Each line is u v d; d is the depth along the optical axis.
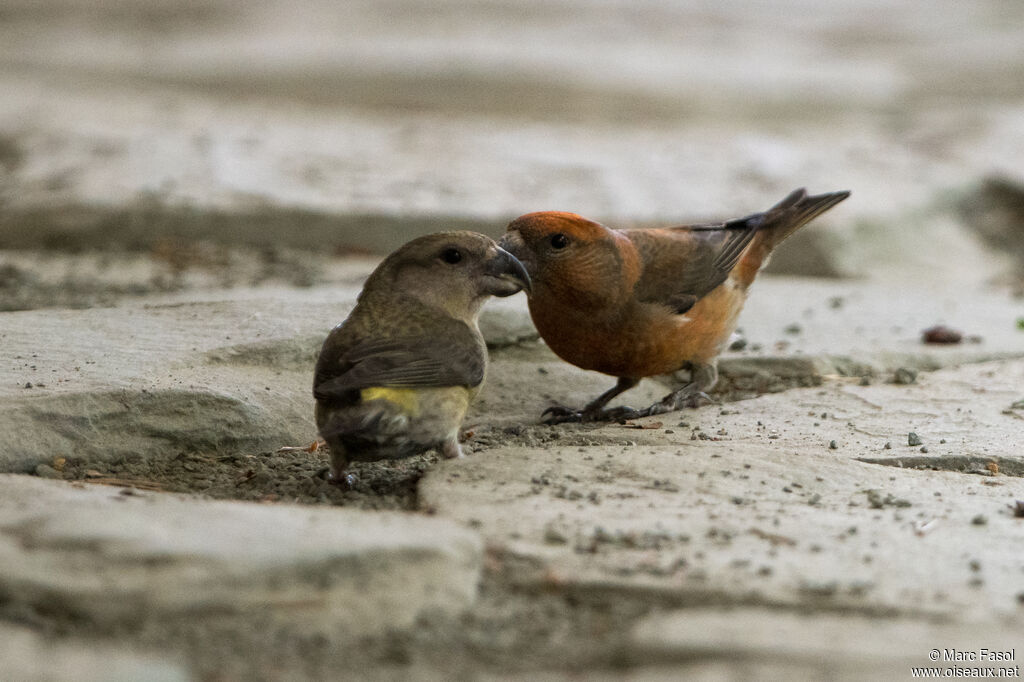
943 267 19.47
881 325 14.66
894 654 5.96
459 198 19.38
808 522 7.98
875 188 21.52
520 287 9.59
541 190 20.36
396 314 9.14
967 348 13.44
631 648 6.09
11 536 6.74
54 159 21.25
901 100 35.72
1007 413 11.20
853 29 48.34
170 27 44.94
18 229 17.66
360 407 8.37
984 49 43.28
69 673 5.51
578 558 7.23
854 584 6.87
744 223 12.37
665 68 38.34
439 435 8.80
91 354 10.55
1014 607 6.62
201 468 9.44
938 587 6.89
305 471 9.46
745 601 6.69
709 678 5.76
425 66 36.53
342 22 45.69
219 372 10.49
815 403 11.69
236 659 6.04
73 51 39.44
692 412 11.50
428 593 6.66
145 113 28.67
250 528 6.87
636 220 18.58
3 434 8.85
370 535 6.84
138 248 17.64
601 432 10.51
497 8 49.34
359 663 6.09
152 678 5.54
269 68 36.56
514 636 6.44
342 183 20.08
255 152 22.39
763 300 16.09
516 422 11.23
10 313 12.12
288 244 18.08
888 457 9.83
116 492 8.05
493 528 7.67
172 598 6.28
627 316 10.95
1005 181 22.94
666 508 8.17
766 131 29.75
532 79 35.44
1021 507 8.34
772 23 49.59
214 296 13.76
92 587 6.25
